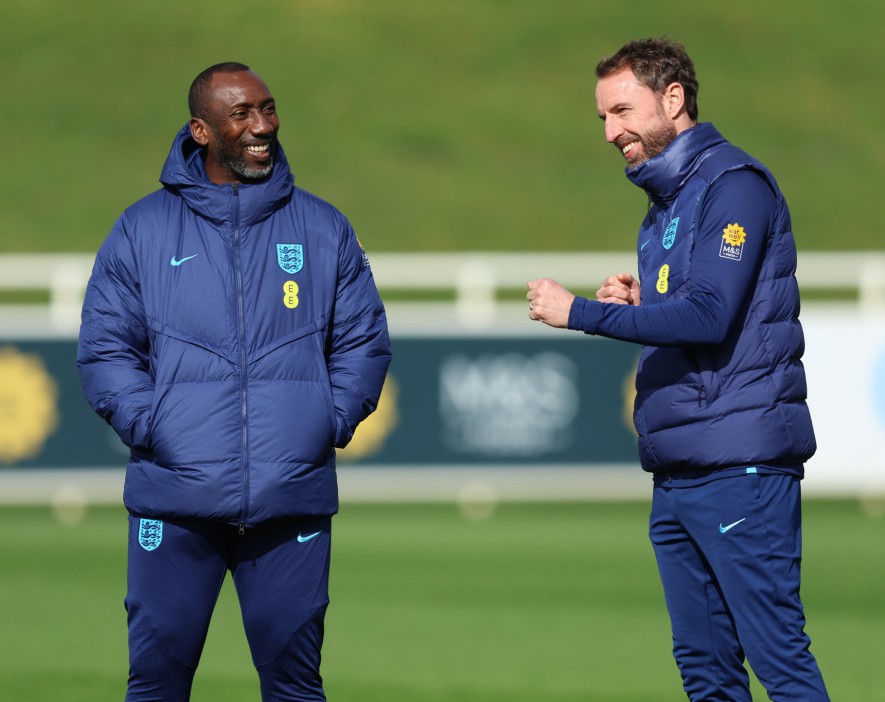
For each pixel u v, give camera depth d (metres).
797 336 15.71
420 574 33.78
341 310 16.12
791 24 117.38
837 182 99.31
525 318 43.03
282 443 15.39
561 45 113.88
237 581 15.95
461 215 93.38
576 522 42.50
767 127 104.75
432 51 112.25
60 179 94.88
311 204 16.06
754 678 23.62
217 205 15.55
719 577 15.62
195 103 15.70
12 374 42.00
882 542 38.75
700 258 15.42
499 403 42.97
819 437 42.62
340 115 103.62
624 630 27.62
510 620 28.53
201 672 23.84
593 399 43.06
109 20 112.81
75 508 44.59
